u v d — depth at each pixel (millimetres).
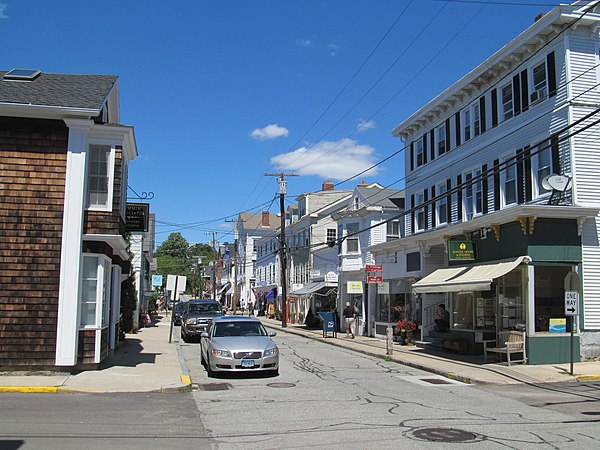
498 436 8836
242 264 78062
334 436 8758
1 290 14297
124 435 8578
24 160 14688
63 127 14914
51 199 14680
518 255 18641
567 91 19281
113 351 19641
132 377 14492
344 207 44688
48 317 14430
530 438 8711
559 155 19562
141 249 39375
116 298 20469
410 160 31422
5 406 10672
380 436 8766
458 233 22469
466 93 25562
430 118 29141
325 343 29156
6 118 14711
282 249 43594
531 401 12438
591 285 18609
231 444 8203
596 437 8812
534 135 20875
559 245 18438
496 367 17578
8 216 14484
